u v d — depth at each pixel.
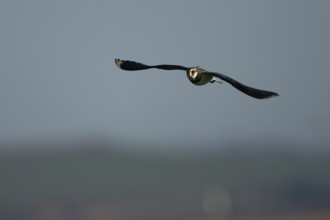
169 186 118.69
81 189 113.31
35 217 95.19
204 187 116.25
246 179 123.69
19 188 115.19
